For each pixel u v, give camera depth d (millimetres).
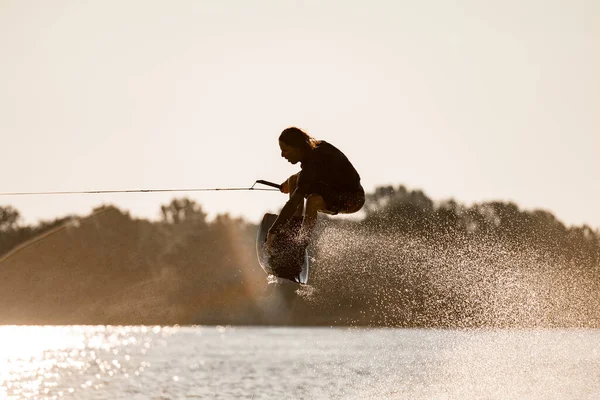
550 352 66688
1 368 126938
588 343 71812
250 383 89312
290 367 115438
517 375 63031
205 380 95562
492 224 57719
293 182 28281
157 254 47812
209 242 43656
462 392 57781
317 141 25938
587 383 58531
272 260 25828
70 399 77250
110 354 167625
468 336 63906
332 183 25078
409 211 50688
